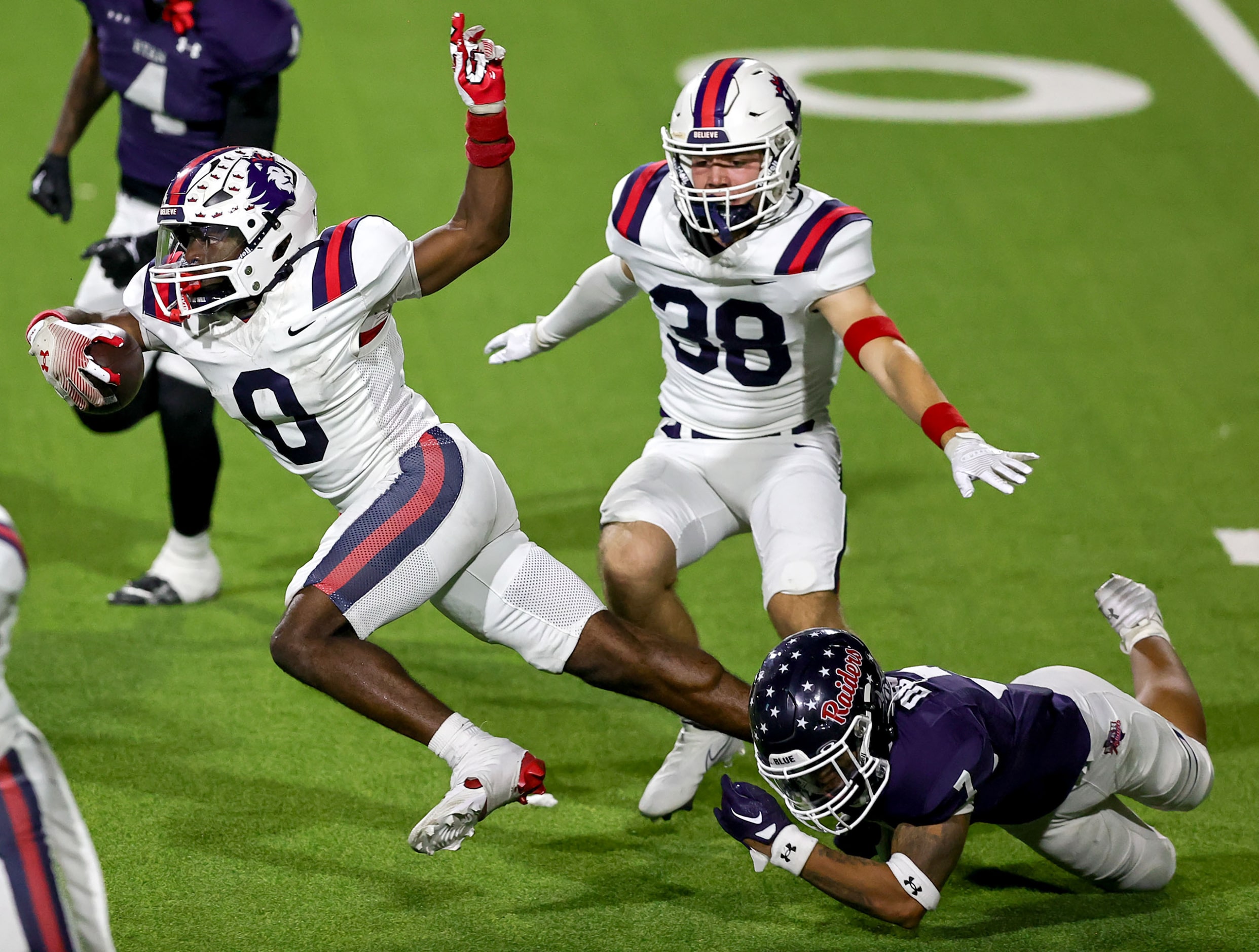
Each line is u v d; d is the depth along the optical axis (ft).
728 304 39.55
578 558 57.57
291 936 35.91
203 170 33.47
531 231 89.04
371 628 34.96
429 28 119.24
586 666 36.65
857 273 38.37
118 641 51.44
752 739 35.29
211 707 47.29
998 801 33.91
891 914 32.78
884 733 32.48
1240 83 113.09
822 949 35.60
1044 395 71.20
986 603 54.54
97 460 66.28
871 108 106.83
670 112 105.81
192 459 52.26
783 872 39.29
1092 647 51.47
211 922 36.45
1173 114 107.34
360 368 35.14
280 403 34.71
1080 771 34.94
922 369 36.52
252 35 51.78
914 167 97.96
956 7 128.06
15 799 26.35
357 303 34.09
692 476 42.06
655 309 41.42
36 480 64.23
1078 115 106.63
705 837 41.24
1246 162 99.81
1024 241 88.38
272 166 33.86
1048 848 36.58
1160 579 56.18
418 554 34.76
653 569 40.22
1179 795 37.88
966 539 59.41
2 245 85.10
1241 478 64.08
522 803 41.98
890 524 60.59
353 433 35.37
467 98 33.68
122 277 52.26
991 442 66.69
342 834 40.65
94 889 27.48
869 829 36.17
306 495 63.77
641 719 47.88
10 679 48.49
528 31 118.93
